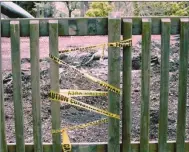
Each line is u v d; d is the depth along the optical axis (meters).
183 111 3.78
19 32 3.56
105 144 3.77
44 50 7.52
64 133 3.72
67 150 3.73
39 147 3.73
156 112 5.30
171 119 5.16
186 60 3.70
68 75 6.09
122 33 3.63
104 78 6.02
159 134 3.79
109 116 3.70
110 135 3.73
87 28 3.61
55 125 3.70
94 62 6.50
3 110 3.69
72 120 5.16
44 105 5.50
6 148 3.73
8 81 5.98
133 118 5.21
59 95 3.65
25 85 5.92
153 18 3.62
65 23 3.59
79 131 4.93
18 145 3.73
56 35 3.55
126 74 3.65
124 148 3.79
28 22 3.56
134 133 4.88
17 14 5.74
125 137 3.77
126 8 12.37
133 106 5.48
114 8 12.35
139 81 6.03
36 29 3.53
